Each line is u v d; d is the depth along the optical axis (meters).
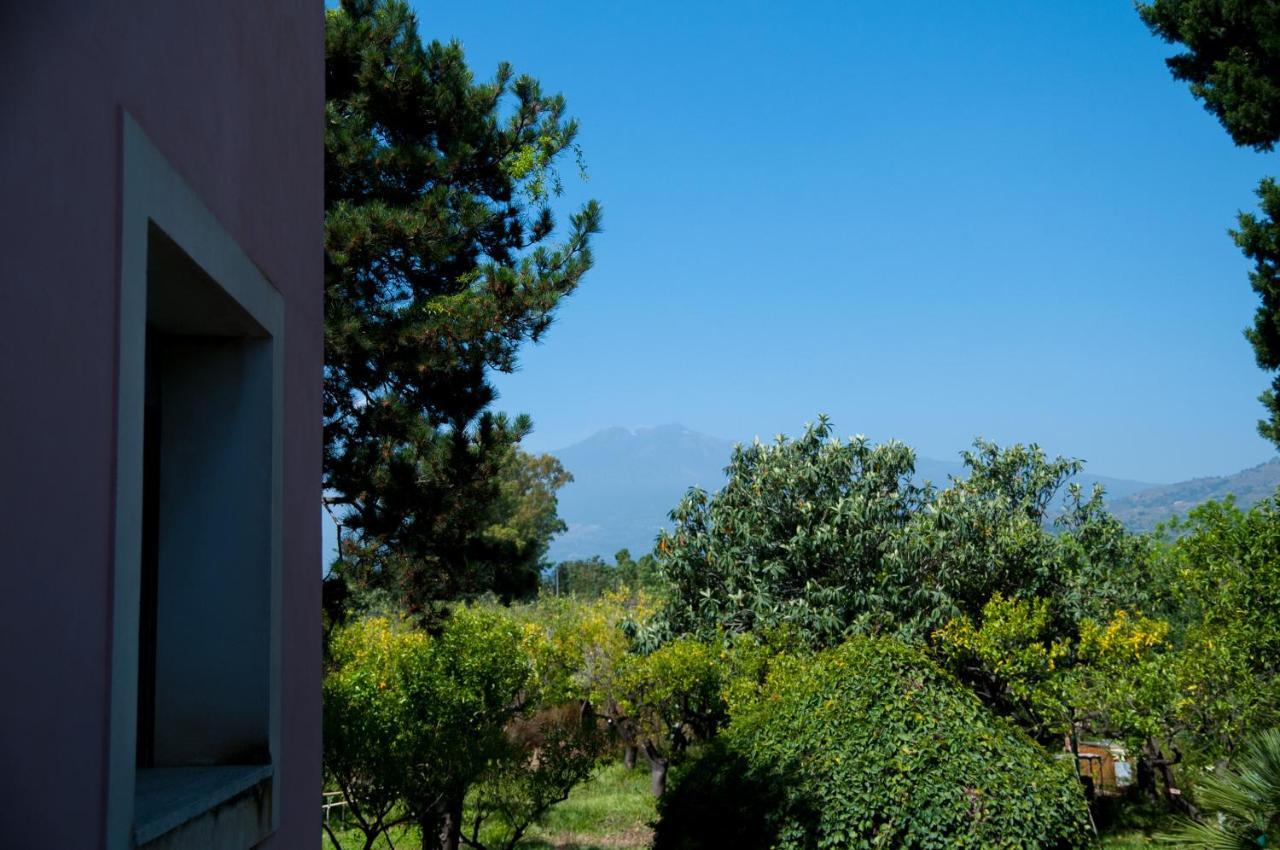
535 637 20.25
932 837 10.00
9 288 1.85
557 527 71.38
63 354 2.05
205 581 3.48
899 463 20.81
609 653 22.25
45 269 1.98
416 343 11.99
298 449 4.04
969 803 10.11
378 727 13.10
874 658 11.55
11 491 1.85
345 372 12.15
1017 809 10.06
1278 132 14.82
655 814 19.34
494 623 15.09
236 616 3.47
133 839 2.35
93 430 2.18
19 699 1.86
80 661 2.11
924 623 18.66
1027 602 18.31
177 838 2.65
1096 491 22.41
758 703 17.28
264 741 3.43
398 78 12.95
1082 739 19.02
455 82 13.34
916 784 10.29
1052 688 17.09
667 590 21.72
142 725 3.39
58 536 2.02
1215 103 15.57
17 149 1.88
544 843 17.62
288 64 4.06
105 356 2.25
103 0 2.29
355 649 15.74
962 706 11.02
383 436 12.24
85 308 2.16
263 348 3.64
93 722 2.16
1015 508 22.11
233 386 3.59
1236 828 8.26
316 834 4.16
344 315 11.78
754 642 19.75
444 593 12.88
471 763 13.48
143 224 2.48
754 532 20.89
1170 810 16.84
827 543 19.67
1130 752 16.23
